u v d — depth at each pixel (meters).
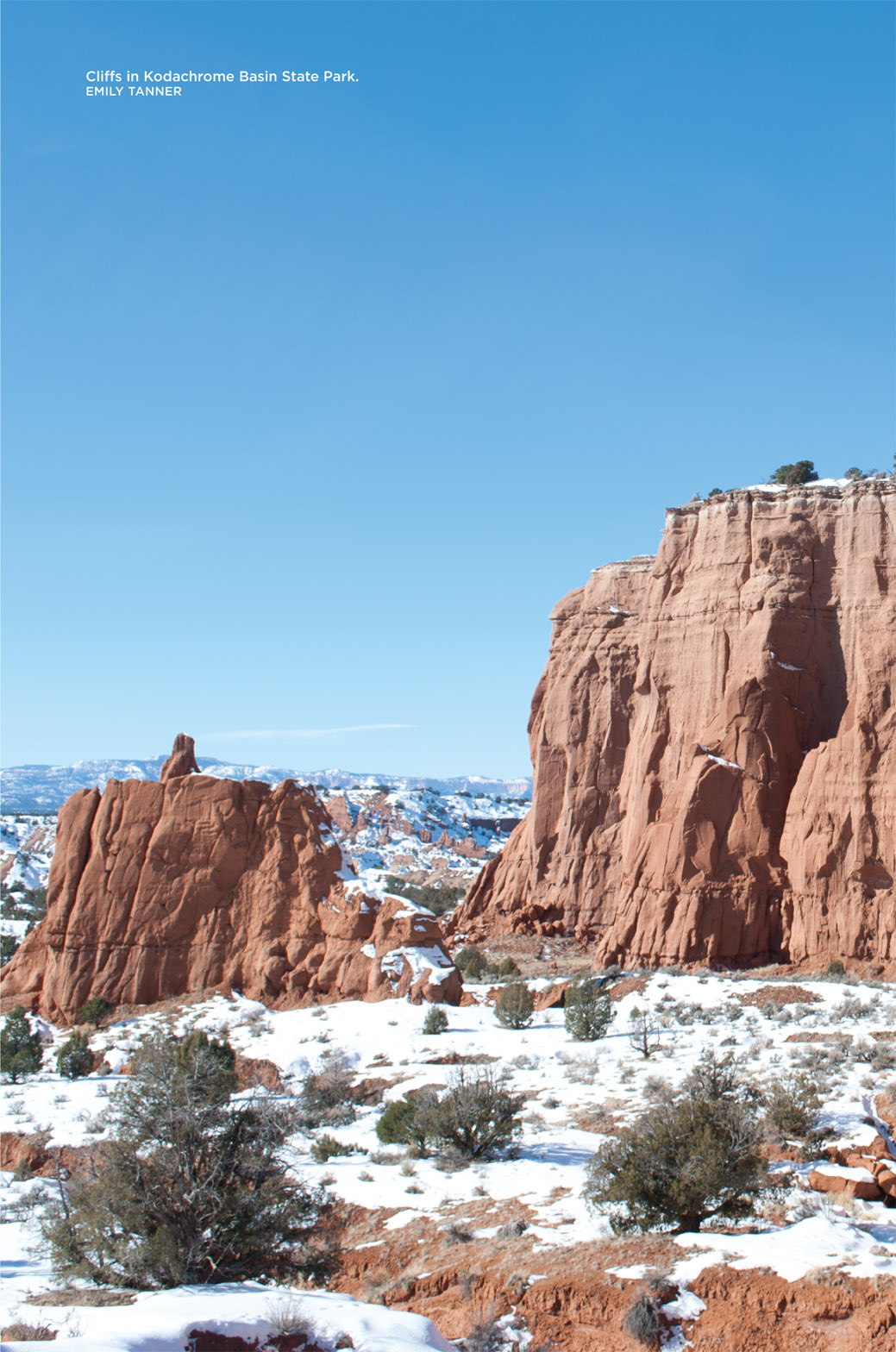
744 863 53.06
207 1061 20.72
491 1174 24.88
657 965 53.06
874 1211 20.17
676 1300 16.70
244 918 49.56
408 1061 36.78
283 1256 19.97
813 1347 15.36
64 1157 29.97
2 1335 14.02
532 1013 42.00
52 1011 50.47
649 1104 28.73
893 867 49.09
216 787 51.81
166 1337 14.06
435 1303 18.62
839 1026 36.09
